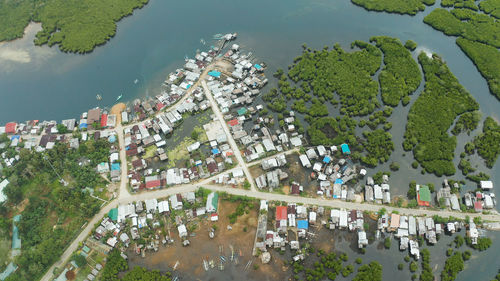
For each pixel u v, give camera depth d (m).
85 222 132.62
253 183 140.25
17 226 128.88
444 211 128.75
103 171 146.75
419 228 123.69
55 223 133.12
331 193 135.62
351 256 121.19
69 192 138.75
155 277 117.81
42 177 143.25
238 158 148.62
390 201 132.75
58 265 122.69
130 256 124.56
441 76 173.75
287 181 140.62
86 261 123.12
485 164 142.50
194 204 134.25
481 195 131.00
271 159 145.25
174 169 145.75
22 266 121.38
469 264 118.06
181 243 126.50
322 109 163.25
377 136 151.38
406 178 140.00
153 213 134.00
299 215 129.12
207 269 120.00
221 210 133.62
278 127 160.00
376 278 114.25
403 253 121.44
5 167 149.38
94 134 160.25
